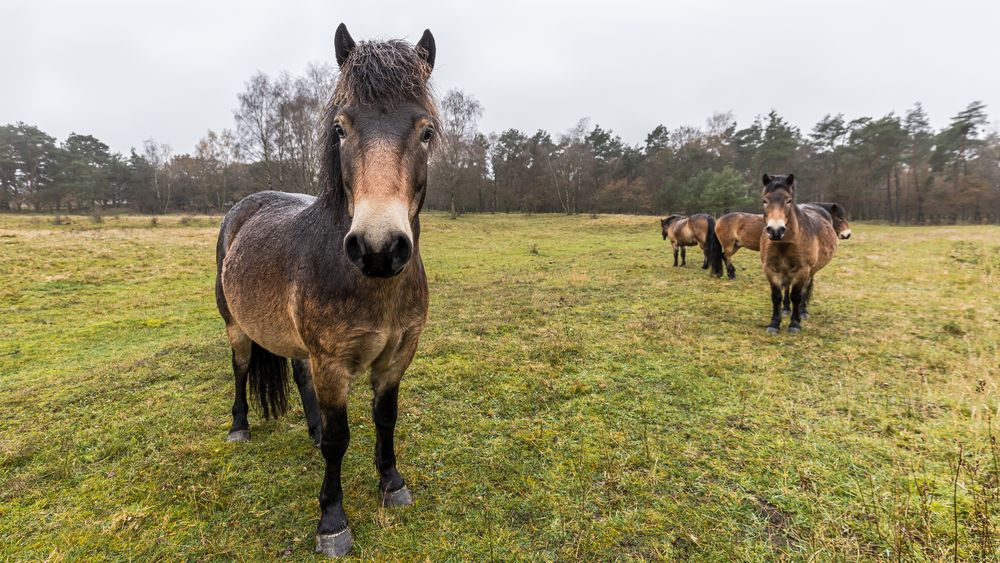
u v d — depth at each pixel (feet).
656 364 13.79
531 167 166.71
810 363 13.55
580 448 9.11
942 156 123.44
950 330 16.20
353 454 9.20
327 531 6.51
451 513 7.29
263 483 8.25
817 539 6.24
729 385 12.07
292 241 6.95
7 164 172.55
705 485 7.72
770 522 6.78
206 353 16.44
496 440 9.59
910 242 47.80
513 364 14.20
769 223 15.87
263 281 7.40
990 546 5.89
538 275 34.55
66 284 30.53
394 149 5.01
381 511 7.24
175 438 10.04
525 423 10.32
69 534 6.98
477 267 41.24
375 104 5.27
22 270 32.35
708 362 13.83
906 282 26.03
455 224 98.37
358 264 4.67
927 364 13.05
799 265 16.62
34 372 15.30
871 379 12.07
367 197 4.74
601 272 34.88
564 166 157.38
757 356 14.29
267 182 96.68
